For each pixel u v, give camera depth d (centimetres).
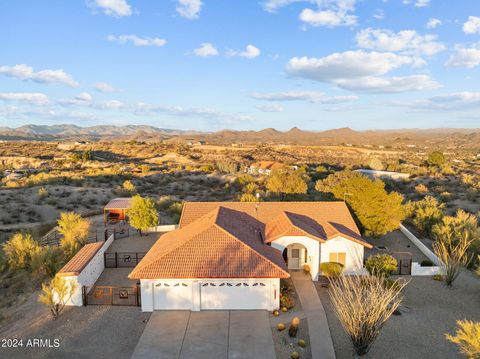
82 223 3116
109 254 2756
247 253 2047
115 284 2280
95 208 4719
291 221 2444
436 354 1608
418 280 2388
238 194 5550
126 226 3625
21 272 2431
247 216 2716
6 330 1758
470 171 8675
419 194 5750
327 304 2031
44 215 4272
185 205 2872
